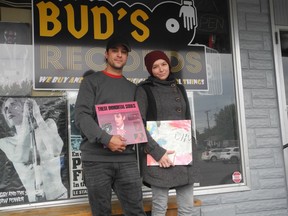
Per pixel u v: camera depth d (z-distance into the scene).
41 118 2.41
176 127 2.02
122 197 1.95
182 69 2.71
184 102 2.10
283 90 2.94
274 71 2.93
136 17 2.66
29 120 2.39
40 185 2.37
